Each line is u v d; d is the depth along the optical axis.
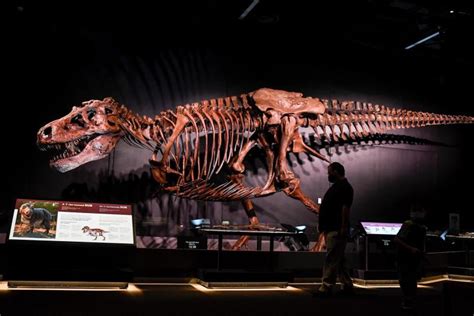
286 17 10.15
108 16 9.25
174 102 9.60
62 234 6.33
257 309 5.27
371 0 9.80
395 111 10.34
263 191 8.55
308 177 10.66
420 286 8.27
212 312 4.96
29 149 8.57
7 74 8.52
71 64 8.93
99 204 6.79
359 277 7.98
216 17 10.01
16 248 6.08
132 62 9.36
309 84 10.80
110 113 7.53
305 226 9.66
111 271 6.32
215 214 9.72
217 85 9.98
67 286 6.21
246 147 8.70
